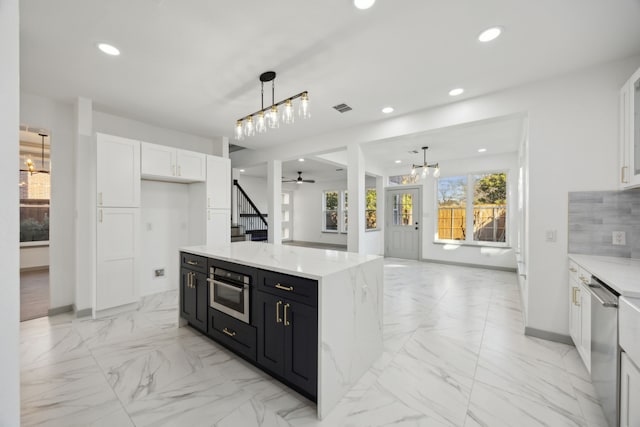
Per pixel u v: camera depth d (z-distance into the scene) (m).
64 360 2.26
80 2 1.73
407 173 7.36
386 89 2.92
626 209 2.34
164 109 3.52
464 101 3.17
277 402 1.78
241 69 2.56
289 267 1.91
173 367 2.17
